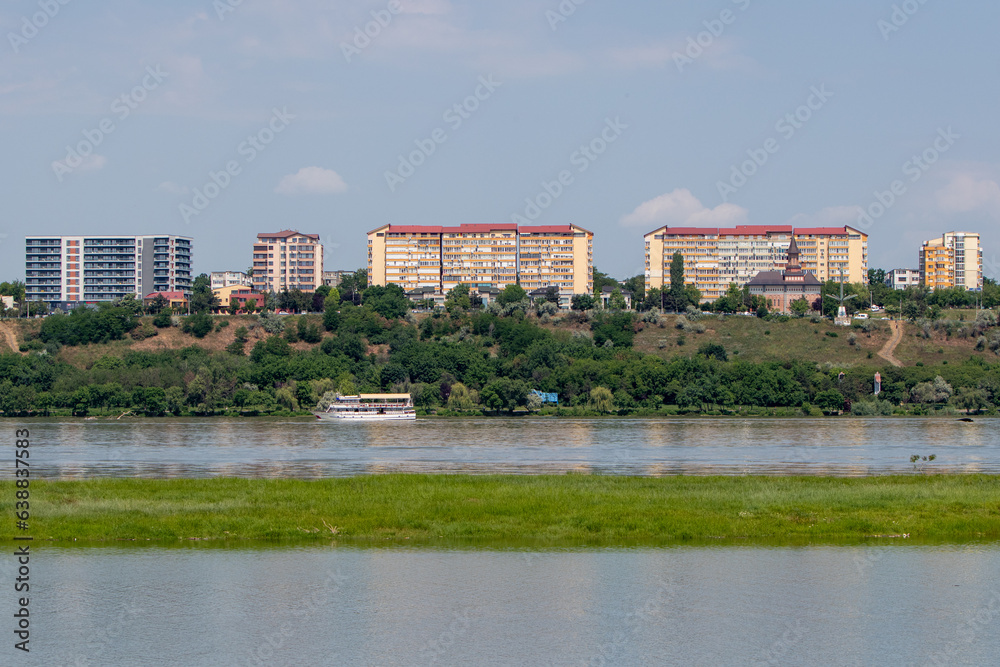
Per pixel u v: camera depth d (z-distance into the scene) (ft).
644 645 230.07
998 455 586.86
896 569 290.56
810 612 252.42
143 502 363.35
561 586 273.13
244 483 415.03
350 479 426.10
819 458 566.36
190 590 268.00
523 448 625.41
